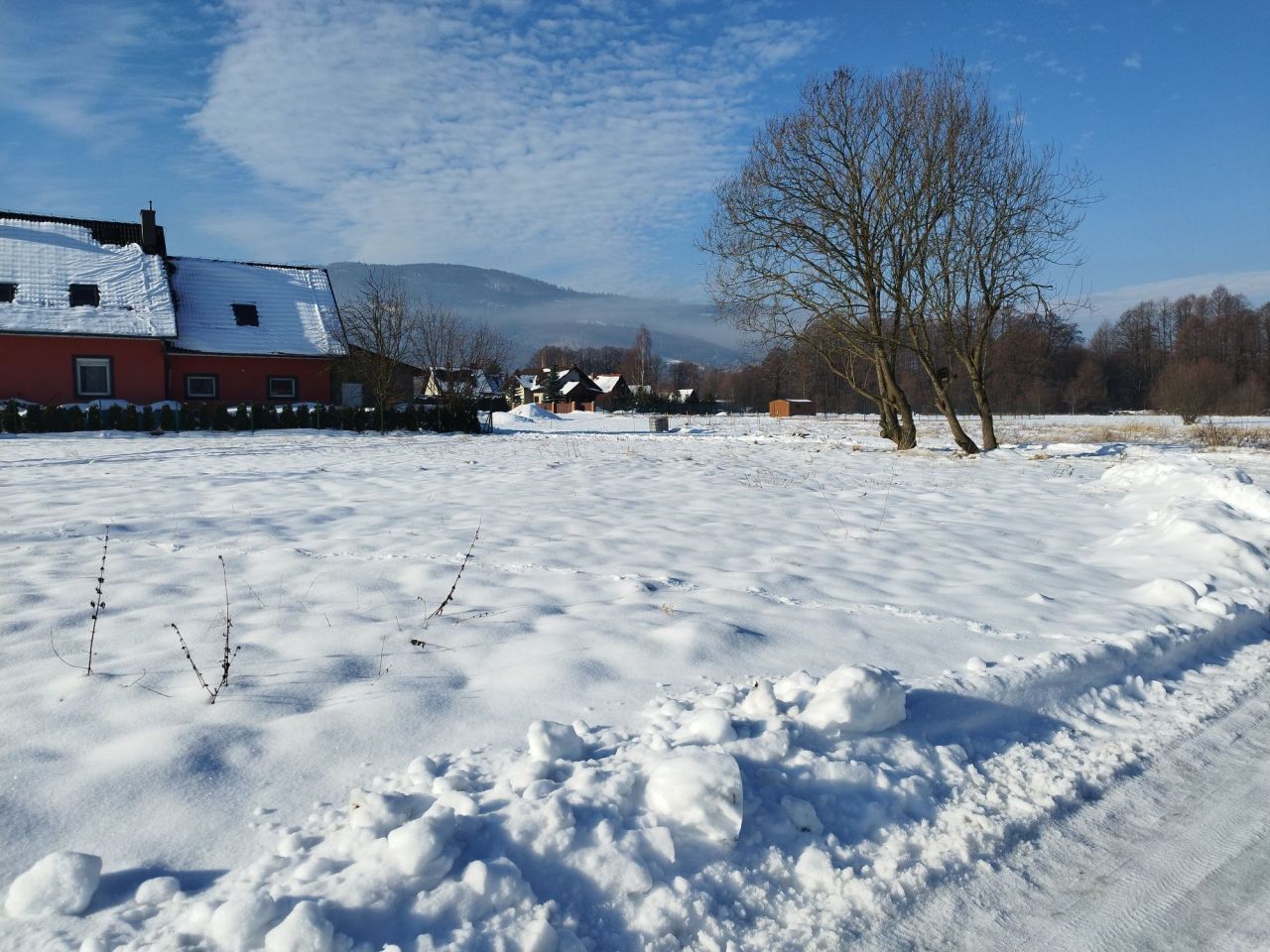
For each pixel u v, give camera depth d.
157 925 2.36
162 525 8.52
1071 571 7.43
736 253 20.12
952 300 19.52
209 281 35.22
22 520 8.73
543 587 6.23
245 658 4.53
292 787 3.16
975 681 4.38
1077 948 2.74
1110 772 3.92
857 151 19.06
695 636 4.92
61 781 3.10
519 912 2.48
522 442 25.62
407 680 4.21
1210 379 50.34
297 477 13.70
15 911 2.37
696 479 14.23
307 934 2.17
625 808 2.97
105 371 30.47
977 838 3.29
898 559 7.77
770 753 3.40
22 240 31.92
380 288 32.84
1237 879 3.14
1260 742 4.30
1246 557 7.37
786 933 2.68
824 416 54.78
